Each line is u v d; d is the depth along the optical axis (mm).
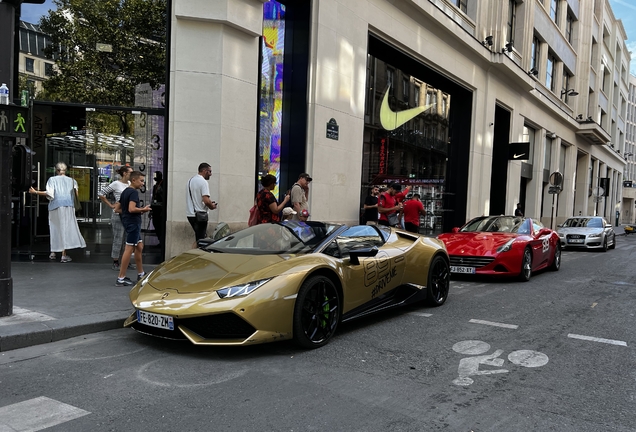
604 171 43438
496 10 18594
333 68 10641
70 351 4180
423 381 3613
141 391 3312
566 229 18125
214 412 2992
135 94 8797
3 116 4629
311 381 3553
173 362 3918
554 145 28141
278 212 7059
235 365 3871
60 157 9289
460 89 17375
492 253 8359
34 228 9469
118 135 9008
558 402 3273
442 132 17547
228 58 8336
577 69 31469
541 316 5891
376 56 13695
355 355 4215
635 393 3469
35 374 3629
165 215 8328
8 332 4250
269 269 4223
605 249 17484
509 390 3469
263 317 3920
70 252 9211
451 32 15148
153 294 4207
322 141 10406
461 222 18000
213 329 3928
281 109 10375
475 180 18172
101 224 9430
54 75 8766
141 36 8711
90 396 3223
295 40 10297
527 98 22688
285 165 10375
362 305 5055
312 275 4398
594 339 4879
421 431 2791
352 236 5332
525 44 21406
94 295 5891
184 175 8172
